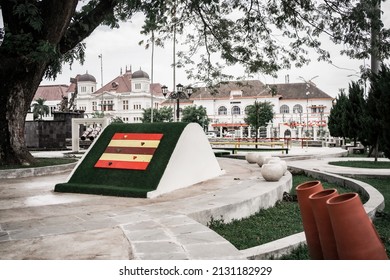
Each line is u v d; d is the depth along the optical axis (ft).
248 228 17.83
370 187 26.21
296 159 57.98
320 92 198.90
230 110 207.62
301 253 13.29
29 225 15.19
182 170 25.98
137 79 238.07
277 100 197.88
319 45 43.29
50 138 81.61
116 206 19.47
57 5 33.19
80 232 13.97
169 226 14.53
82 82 251.19
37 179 31.63
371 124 45.62
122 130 29.27
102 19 38.65
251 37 49.96
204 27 51.49
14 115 36.06
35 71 35.88
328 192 9.46
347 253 8.24
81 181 25.52
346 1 39.40
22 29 32.76
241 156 58.08
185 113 187.62
